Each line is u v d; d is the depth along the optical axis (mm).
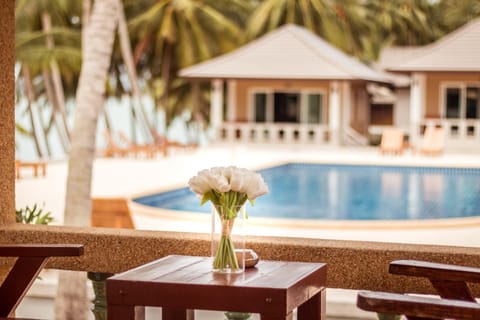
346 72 29734
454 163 22719
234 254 3525
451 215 14797
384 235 10828
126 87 40406
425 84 30297
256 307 3230
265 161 23328
